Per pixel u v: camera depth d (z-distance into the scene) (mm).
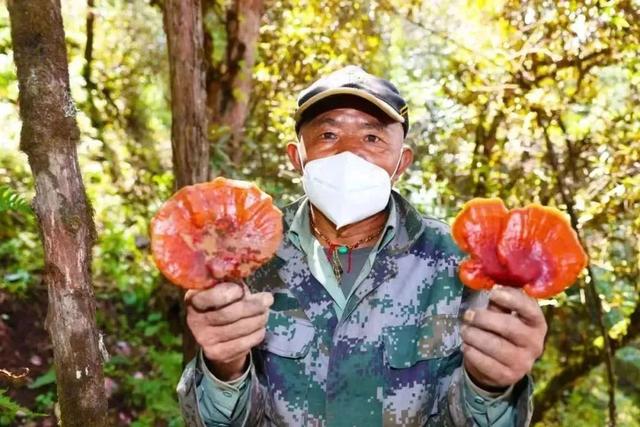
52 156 1524
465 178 5359
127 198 6352
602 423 5984
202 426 1608
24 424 4180
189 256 1407
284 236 1915
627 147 4340
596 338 5039
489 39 5008
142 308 5609
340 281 1830
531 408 1537
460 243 1465
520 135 5016
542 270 1419
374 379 1729
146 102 7168
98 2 6633
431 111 5277
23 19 1527
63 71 1564
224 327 1396
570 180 4879
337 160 1772
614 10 4074
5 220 5398
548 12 4543
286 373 1765
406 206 1888
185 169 3777
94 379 1564
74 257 1535
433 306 1768
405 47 6305
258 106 6594
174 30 3641
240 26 5633
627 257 4953
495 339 1360
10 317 4875
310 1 6121
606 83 4789
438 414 1738
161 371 5082
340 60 6152
